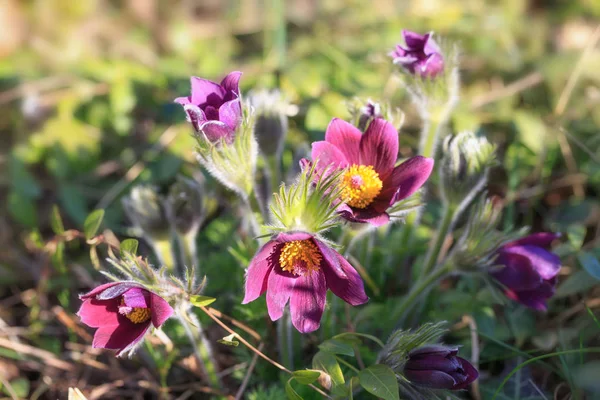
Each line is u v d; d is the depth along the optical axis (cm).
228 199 71
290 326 55
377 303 62
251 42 97
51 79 84
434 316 60
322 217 48
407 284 64
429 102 57
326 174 49
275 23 86
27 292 68
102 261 69
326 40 89
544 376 59
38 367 62
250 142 53
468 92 82
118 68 82
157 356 58
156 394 61
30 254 72
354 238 52
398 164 51
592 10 97
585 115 76
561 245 63
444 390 53
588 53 74
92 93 82
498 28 90
